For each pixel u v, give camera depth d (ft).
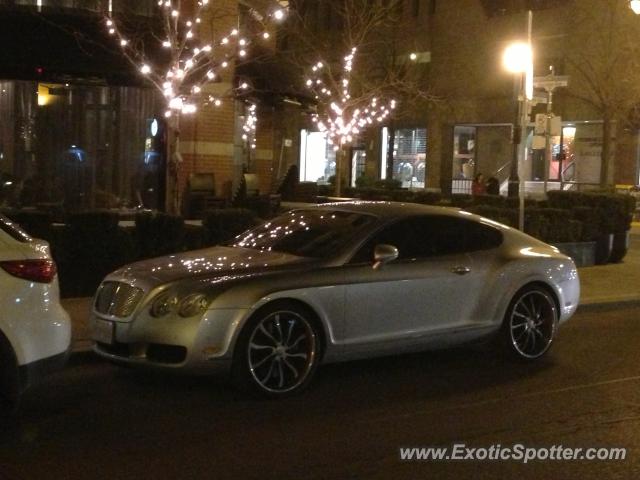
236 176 65.57
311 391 25.57
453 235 28.40
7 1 49.78
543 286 29.96
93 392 24.94
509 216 50.03
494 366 29.25
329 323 25.03
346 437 21.27
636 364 29.96
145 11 52.29
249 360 23.73
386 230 26.94
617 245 56.13
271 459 19.56
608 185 101.86
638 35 101.76
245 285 23.82
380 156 139.95
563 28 114.11
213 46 49.73
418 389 26.08
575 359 30.60
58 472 18.52
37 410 23.16
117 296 24.90
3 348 19.92
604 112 103.24
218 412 23.17
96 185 53.16
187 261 26.20
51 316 20.85
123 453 19.81
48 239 36.17
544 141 59.36
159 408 23.47
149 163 54.03
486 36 124.67
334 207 28.96
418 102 123.85
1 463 19.04
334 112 88.12
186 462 19.26
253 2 63.10
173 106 46.03
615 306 41.96
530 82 45.98
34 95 51.96
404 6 134.21
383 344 26.17
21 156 52.13
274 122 78.64
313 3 116.88
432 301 27.04
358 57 103.71
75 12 46.75
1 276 20.04
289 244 27.40
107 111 53.01
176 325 23.38
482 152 129.39
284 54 82.33
